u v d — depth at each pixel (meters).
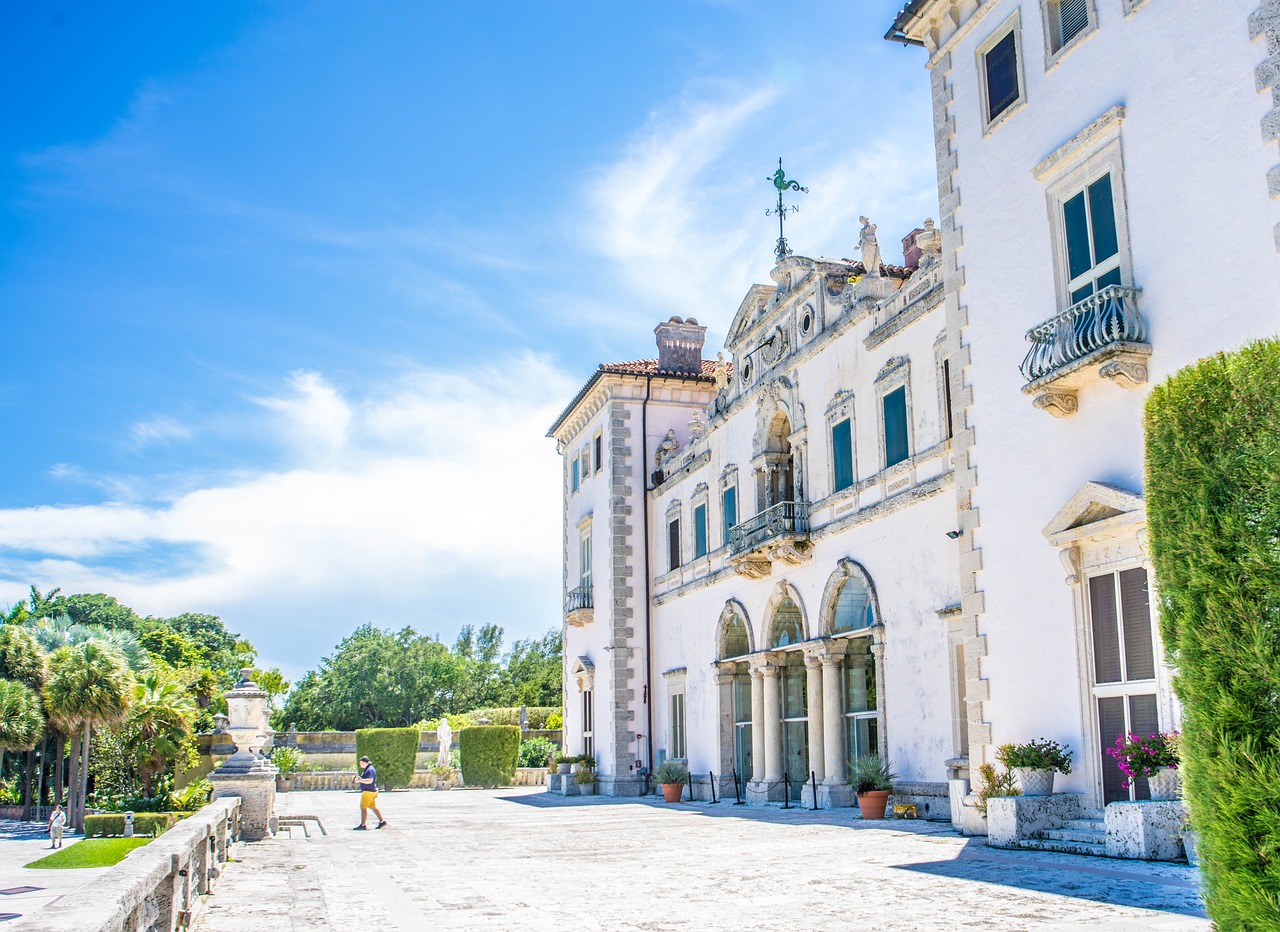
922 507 23.22
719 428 35.19
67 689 40.91
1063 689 15.76
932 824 20.38
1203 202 13.93
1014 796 15.58
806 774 29.55
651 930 9.98
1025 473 16.81
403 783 53.97
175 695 44.91
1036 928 9.23
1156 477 7.11
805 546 28.20
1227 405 6.73
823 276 28.33
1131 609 14.72
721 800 33.12
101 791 48.34
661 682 39.59
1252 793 6.12
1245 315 13.24
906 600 23.59
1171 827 13.12
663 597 39.75
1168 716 13.88
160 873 7.63
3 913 17.72
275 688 87.19
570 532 47.69
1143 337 14.62
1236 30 13.62
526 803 36.75
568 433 48.72
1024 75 17.58
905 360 24.09
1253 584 6.36
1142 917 9.56
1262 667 6.21
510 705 104.69
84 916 5.39
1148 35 15.04
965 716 21.45
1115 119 15.31
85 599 95.19
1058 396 15.75
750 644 31.92
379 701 102.81
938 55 19.84
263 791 21.16
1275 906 5.96
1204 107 14.02
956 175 19.16
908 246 30.42
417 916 11.16
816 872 13.88
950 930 9.31
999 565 17.23
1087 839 14.28
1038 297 16.86
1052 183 16.73
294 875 15.09
